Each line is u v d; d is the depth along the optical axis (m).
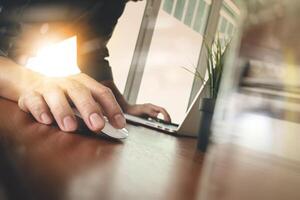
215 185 0.25
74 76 0.53
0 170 0.17
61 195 0.15
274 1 0.31
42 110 0.45
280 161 0.35
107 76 1.38
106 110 0.48
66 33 1.17
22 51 0.99
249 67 0.35
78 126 0.44
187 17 3.97
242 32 0.34
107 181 0.20
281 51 0.32
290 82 0.33
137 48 3.71
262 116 0.35
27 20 1.04
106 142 0.42
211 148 0.35
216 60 0.60
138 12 3.67
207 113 0.53
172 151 0.46
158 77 3.81
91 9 1.27
